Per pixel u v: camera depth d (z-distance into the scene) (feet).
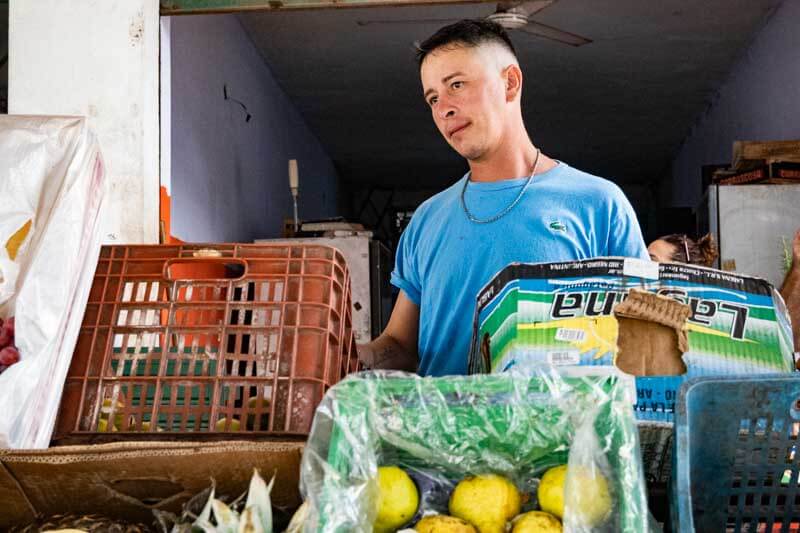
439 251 6.12
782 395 3.16
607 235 5.79
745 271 14.43
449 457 3.20
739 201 14.55
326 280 4.42
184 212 14.61
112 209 8.90
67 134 4.57
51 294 4.21
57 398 4.19
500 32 6.04
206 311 4.56
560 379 3.14
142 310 4.46
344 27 19.22
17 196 4.45
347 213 35.88
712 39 19.69
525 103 24.82
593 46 20.21
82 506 3.66
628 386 3.11
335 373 4.40
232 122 18.07
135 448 3.39
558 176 6.01
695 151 26.84
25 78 9.08
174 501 3.61
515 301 4.03
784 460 3.30
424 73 6.08
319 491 2.94
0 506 3.68
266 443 3.39
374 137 28.48
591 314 3.96
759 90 19.03
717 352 3.84
